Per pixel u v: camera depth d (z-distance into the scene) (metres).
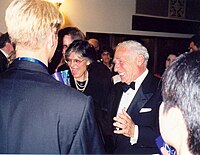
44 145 0.89
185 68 0.59
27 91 0.92
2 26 5.08
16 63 0.98
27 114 0.90
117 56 1.67
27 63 0.97
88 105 0.93
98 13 5.96
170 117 0.60
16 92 0.93
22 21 0.94
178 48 6.97
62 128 0.90
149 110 1.54
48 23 0.97
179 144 0.60
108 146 1.61
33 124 0.90
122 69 1.64
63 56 2.18
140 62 1.63
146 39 6.61
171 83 0.60
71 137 0.90
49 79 0.96
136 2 6.37
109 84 1.98
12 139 0.90
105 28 6.06
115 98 1.73
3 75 0.98
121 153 1.54
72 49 1.93
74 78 1.99
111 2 6.07
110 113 1.72
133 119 1.57
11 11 0.95
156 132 1.47
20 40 0.96
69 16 5.67
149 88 1.59
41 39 0.96
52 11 0.99
